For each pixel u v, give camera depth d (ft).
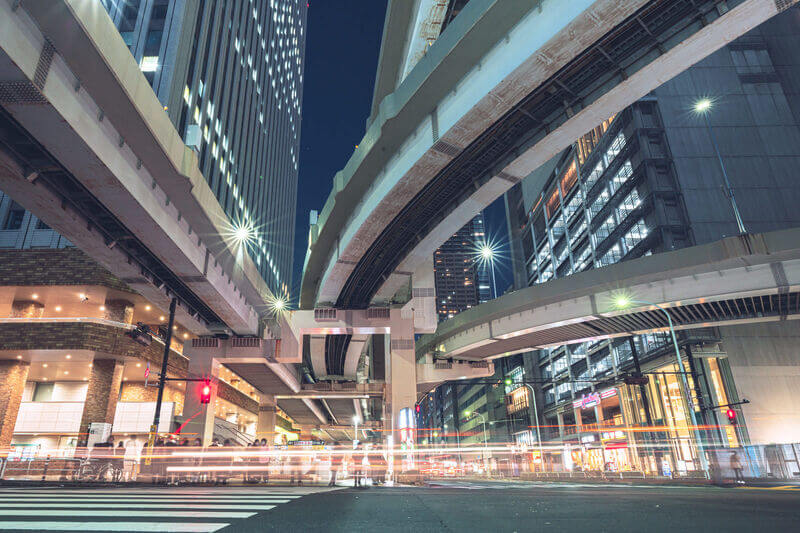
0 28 38.24
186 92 150.92
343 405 241.76
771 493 43.75
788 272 95.45
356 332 122.21
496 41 57.31
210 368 121.19
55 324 115.03
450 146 66.74
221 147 185.68
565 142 67.36
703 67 176.65
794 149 161.89
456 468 256.11
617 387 190.29
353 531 16.43
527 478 199.21
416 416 110.83
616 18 48.60
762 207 156.35
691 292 104.32
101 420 117.08
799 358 134.51
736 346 136.56
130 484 65.10
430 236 93.09
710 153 165.17
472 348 152.15
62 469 94.22
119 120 55.26
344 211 95.71
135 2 149.59
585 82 59.47
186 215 77.10
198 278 87.61
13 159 53.11
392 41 105.60
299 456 80.18
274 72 295.48
